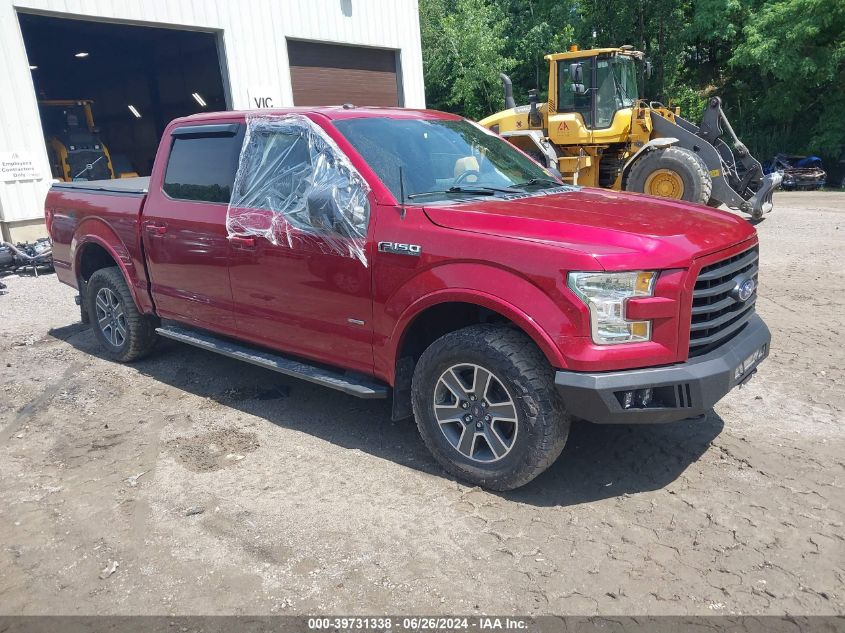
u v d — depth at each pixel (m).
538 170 4.88
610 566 2.98
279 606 2.80
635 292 3.14
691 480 3.67
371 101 17.39
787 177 20.94
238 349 4.83
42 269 10.08
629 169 12.16
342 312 4.00
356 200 3.87
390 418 4.65
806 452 3.91
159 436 4.45
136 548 3.23
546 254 3.20
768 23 22.41
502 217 3.53
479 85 31.34
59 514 3.55
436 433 3.73
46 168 11.23
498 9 32.03
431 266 3.53
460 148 4.59
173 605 2.83
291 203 4.22
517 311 3.24
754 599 2.74
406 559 3.07
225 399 5.07
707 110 12.60
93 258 6.20
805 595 2.76
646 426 4.34
